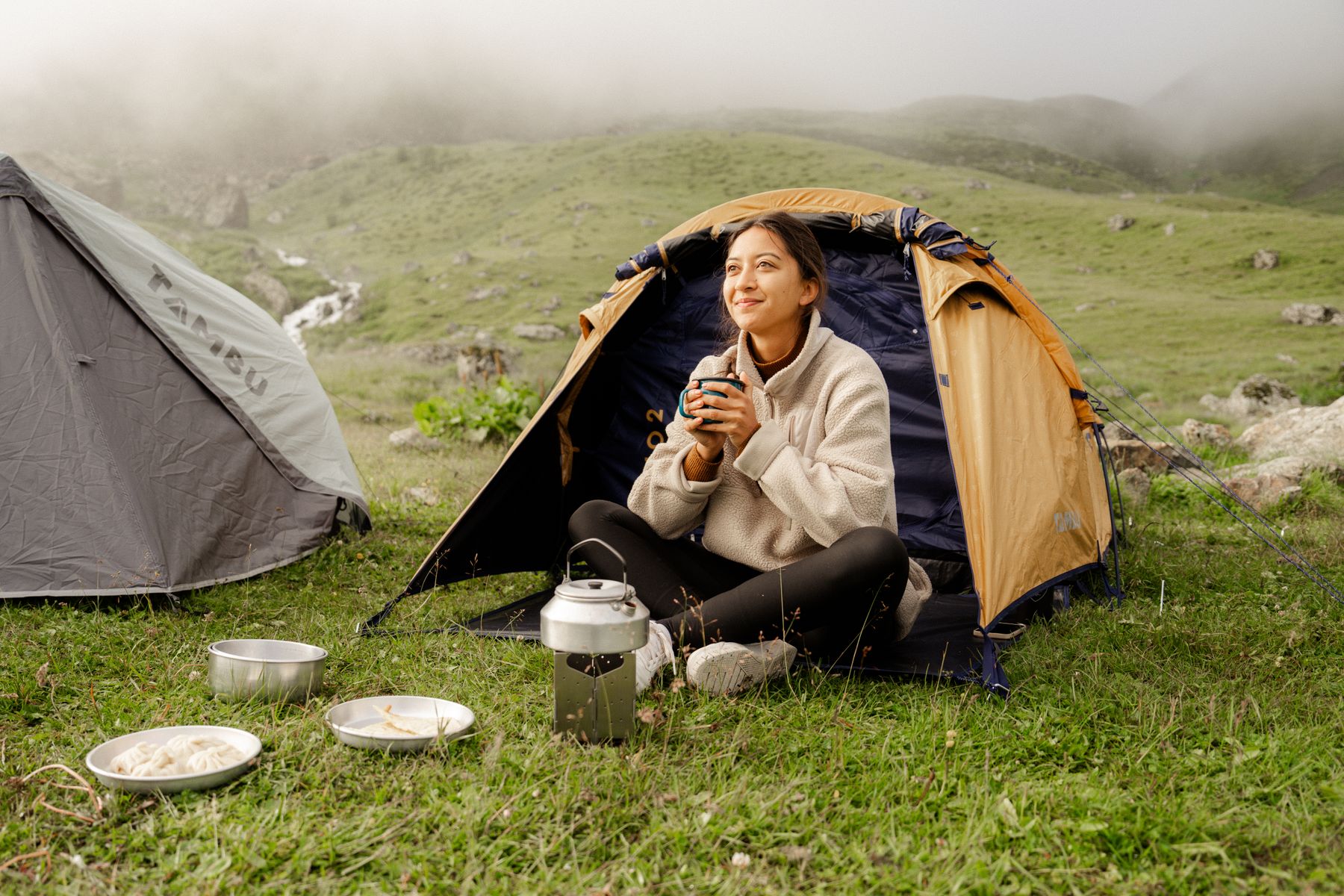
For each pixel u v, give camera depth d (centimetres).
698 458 288
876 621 277
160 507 404
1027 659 306
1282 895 170
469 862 175
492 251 7750
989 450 320
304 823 188
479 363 1650
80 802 197
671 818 193
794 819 196
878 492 270
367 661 300
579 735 228
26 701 258
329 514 480
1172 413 1886
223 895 166
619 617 220
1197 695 275
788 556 290
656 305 445
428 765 214
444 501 628
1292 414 916
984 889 170
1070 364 384
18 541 377
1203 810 198
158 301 457
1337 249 5153
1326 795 208
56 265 425
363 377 2073
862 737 238
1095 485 427
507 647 313
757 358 307
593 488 451
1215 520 628
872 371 290
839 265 459
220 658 260
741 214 446
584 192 9800
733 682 257
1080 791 208
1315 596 403
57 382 402
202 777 200
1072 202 7494
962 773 218
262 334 524
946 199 7919
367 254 9438
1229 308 4053
